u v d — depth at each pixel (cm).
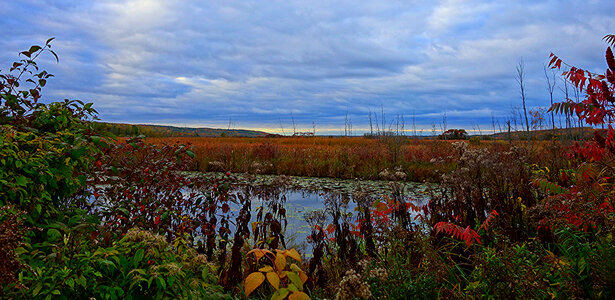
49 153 292
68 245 238
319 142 2280
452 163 991
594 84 295
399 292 239
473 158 424
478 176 415
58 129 342
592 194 262
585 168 285
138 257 231
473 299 225
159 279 219
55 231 263
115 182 405
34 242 269
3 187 254
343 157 1366
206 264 279
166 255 252
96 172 382
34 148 306
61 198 329
